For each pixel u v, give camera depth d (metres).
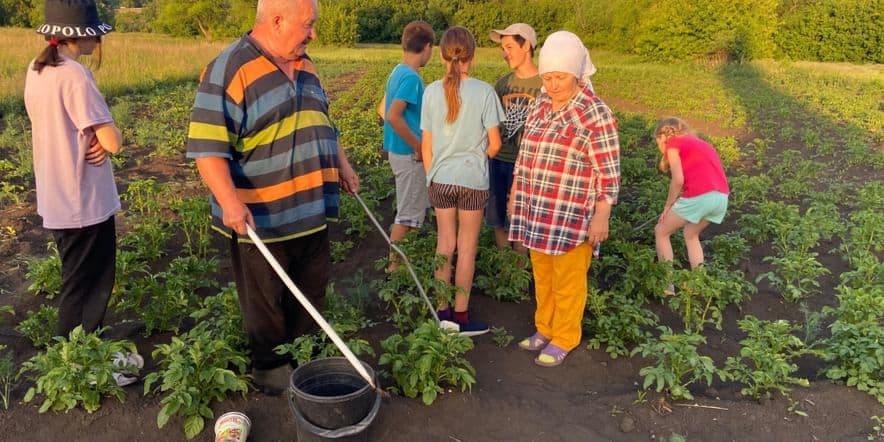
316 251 4.10
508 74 5.93
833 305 5.88
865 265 5.88
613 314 5.08
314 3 3.50
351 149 11.70
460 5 55.41
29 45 25.53
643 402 4.16
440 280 4.81
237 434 3.57
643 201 8.55
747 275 6.54
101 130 3.83
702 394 4.33
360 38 55.59
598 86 25.06
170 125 14.04
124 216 7.61
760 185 9.19
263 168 3.68
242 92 3.50
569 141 4.24
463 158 4.82
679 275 5.15
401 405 4.00
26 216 7.56
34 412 3.83
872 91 24.31
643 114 18.05
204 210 6.48
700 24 39.09
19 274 6.04
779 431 3.95
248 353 4.34
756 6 38.75
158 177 9.84
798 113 18.53
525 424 3.98
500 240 6.25
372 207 7.39
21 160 9.95
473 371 4.17
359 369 3.35
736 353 5.00
